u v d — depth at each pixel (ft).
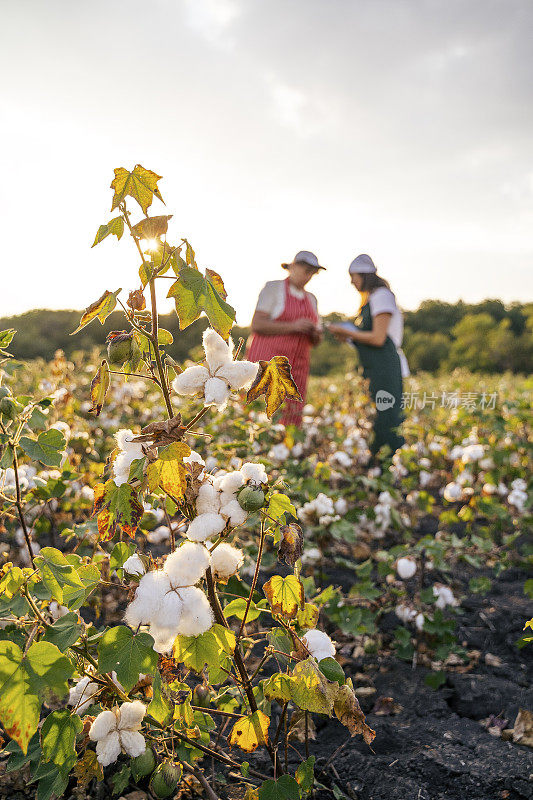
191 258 4.04
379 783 6.10
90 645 4.33
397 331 18.70
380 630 9.43
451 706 7.70
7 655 3.65
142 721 4.64
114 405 18.11
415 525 14.29
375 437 18.79
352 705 4.18
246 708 5.51
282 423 16.48
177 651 4.19
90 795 5.72
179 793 5.73
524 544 13.01
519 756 6.49
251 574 9.16
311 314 17.13
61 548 10.55
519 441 17.43
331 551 11.59
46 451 5.16
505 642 9.27
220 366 3.96
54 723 4.05
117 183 3.86
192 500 4.03
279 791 4.55
